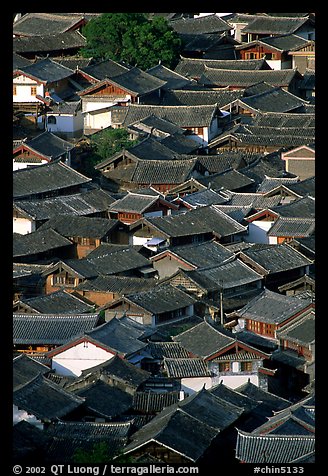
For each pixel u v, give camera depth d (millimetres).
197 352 198375
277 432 169375
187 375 194125
